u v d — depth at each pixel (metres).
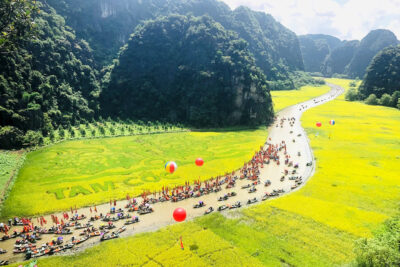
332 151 96.88
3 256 43.31
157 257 42.81
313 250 44.94
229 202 61.81
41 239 48.00
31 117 101.50
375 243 36.75
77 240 47.19
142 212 56.91
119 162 85.38
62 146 97.69
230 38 173.50
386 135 115.06
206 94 144.38
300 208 57.59
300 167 84.12
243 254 43.66
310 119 151.00
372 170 78.44
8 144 89.06
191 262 41.59
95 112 141.25
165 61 166.38
